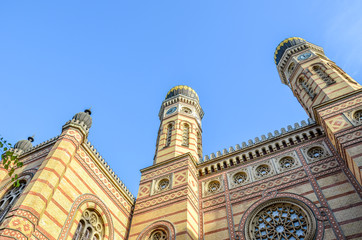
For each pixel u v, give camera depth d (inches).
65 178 680.4
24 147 887.1
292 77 1179.3
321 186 684.7
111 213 773.9
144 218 790.5
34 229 545.3
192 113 1306.6
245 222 697.6
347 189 647.1
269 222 679.1
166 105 1380.4
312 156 774.5
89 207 716.0
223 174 877.2
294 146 831.1
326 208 632.4
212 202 801.6
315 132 821.2
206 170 920.3
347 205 616.1
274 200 713.0
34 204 562.3
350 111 759.7
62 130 767.7
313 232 598.5
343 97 815.7
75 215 662.5
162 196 831.7
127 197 868.0
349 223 582.9
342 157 700.0
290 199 693.3
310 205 655.8
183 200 777.6
